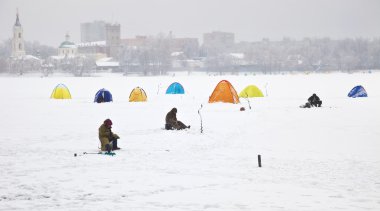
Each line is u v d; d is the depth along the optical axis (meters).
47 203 17.95
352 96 80.81
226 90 70.81
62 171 23.75
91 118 51.25
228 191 19.73
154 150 30.38
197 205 17.62
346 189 19.97
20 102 75.31
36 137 36.81
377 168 24.23
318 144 32.59
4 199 18.58
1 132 39.91
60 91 85.38
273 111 57.69
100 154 28.78
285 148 31.05
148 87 126.50
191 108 62.75
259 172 23.55
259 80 161.12
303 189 20.02
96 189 20.05
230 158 27.55
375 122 45.03
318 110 58.00
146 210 16.98
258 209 17.09
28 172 23.52
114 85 138.12
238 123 45.78
